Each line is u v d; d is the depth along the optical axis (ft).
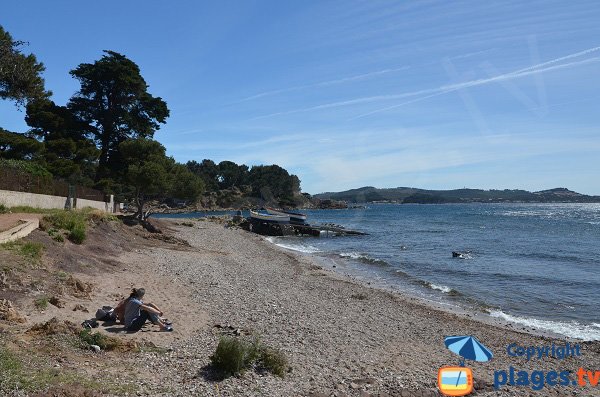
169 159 159.53
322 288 72.23
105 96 202.90
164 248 99.55
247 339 38.04
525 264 111.45
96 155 174.19
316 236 204.74
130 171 130.72
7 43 98.37
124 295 48.83
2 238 49.73
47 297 39.50
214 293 57.31
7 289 38.45
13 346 27.48
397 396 29.07
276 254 120.67
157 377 27.53
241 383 27.99
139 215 133.28
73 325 33.83
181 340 36.22
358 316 53.78
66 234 66.90
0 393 20.93
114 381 25.45
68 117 184.65
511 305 68.33
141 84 201.36
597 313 63.77
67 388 22.93
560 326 56.95
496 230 229.45
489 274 96.12
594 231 216.95
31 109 173.06
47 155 151.74
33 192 96.94
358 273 96.99
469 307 66.49
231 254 109.29
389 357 38.37
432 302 68.80
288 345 38.55
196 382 27.37
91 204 134.00
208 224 208.13
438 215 417.49
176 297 52.34
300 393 27.96
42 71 107.45
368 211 542.16
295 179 594.24
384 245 161.99
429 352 41.34
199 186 163.32
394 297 68.95
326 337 42.60
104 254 71.26
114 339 32.86
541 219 325.42
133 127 203.41
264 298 58.13
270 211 249.55
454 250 142.92
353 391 29.17
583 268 104.99
